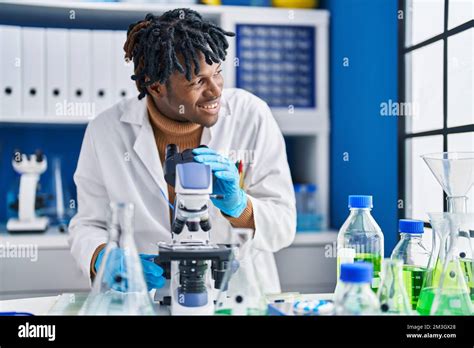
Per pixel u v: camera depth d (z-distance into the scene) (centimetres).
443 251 118
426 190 236
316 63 311
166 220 191
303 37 310
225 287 107
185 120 177
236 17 299
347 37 291
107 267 106
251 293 106
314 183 318
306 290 292
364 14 271
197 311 114
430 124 233
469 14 209
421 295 121
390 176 248
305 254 292
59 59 290
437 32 231
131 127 196
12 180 332
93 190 197
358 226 136
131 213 106
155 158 187
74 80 291
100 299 105
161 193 190
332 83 312
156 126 190
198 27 155
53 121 291
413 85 238
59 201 326
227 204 152
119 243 106
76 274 282
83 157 198
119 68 293
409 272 128
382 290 109
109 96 293
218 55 153
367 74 269
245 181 195
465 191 126
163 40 151
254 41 304
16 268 278
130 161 193
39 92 289
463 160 121
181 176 119
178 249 114
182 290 115
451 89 214
